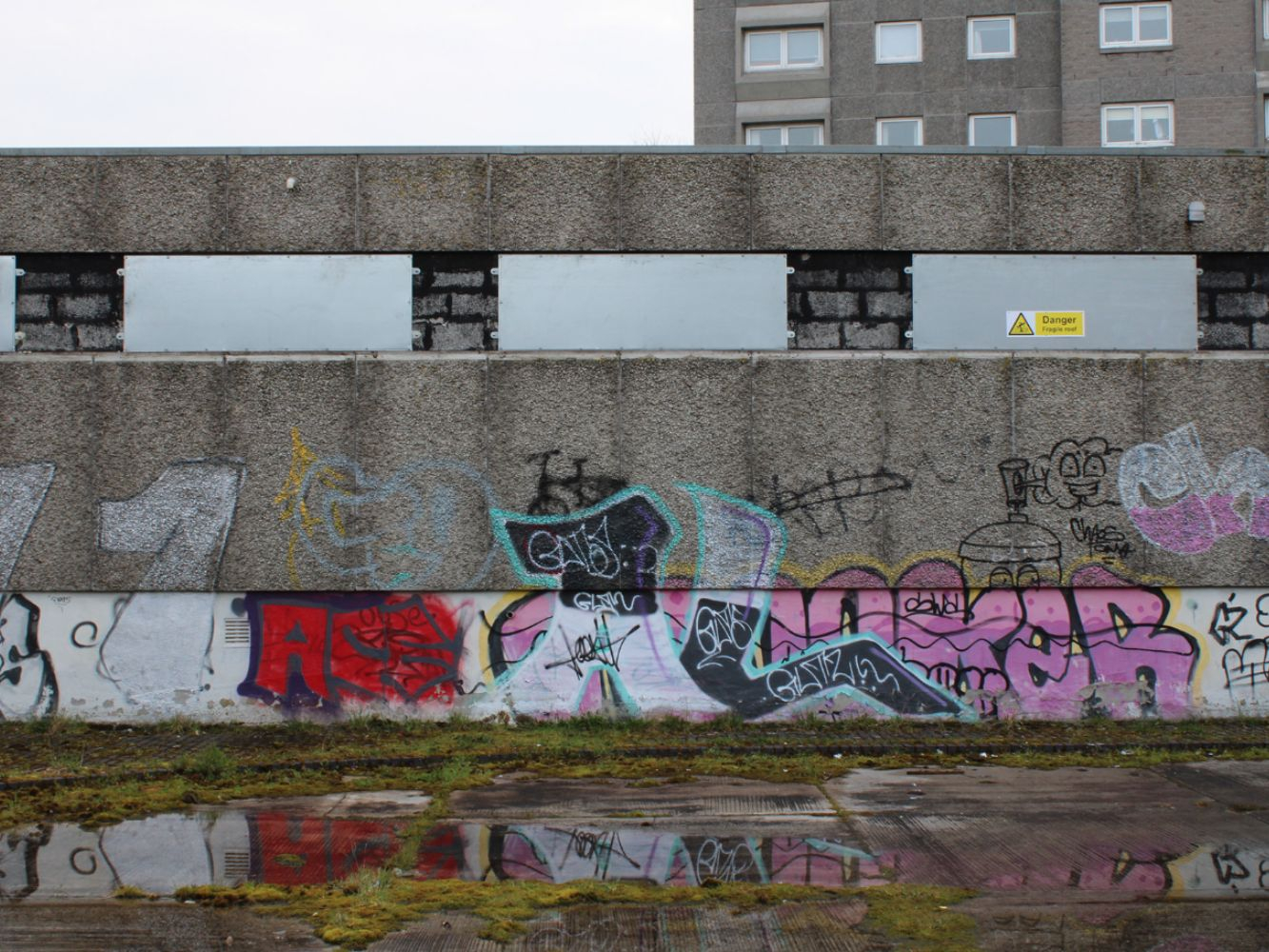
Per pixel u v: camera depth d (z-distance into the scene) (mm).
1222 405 11086
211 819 7820
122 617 10914
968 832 7430
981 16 31750
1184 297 11266
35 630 10898
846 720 10922
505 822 7699
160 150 11164
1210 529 11023
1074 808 8023
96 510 10914
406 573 10906
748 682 10930
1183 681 11000
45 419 10938
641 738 10336
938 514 10984
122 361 10961
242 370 10977
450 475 10953
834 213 11211
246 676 10906
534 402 10984
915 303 11219
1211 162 11320
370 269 11156
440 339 11133
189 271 11125
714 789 8609
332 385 10969
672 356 11023
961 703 10961
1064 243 11266
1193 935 5629
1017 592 11008
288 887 6375
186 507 10914
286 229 11156
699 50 32281
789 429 11008
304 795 8500
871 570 10961
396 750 9805
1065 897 6184
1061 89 30969
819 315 11203
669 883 6422
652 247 11195
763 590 10969
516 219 11180
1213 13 30406
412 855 6953
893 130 31891
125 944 5578
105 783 8820
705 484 10977
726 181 11227
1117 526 11016
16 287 11125
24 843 7270
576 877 6547
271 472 10938
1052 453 11039
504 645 10930
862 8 32031
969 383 11047
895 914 5918
